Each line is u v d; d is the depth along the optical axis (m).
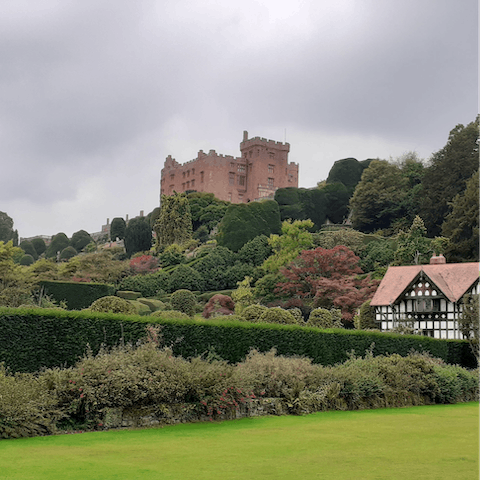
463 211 57.47
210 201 103.81
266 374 16.41
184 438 11.34
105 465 8.66
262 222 78.75
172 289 64.69
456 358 29.11
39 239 130.62
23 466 8.51
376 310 40.75
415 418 15.32
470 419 15.16
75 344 15.25
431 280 37.78
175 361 14.42
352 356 20.75
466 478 8.12
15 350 14.25
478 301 31.94
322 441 11.16
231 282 67.62
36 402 11.77
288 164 124.69
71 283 51.19
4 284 48.47
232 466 8.73
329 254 55.12
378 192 81.69
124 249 102.31
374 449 10.34
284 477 8.06
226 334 18.50
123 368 13.20
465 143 70.00
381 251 64.38
